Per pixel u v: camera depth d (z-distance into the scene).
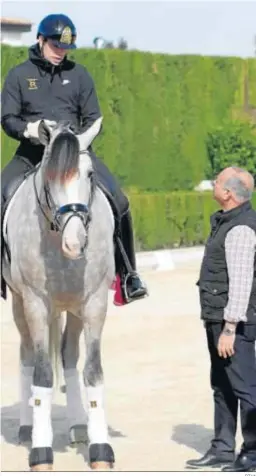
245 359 10.30
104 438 10.79
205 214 36.31
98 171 11.63
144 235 33.91
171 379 15.11
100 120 10.62
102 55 36.66
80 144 10.37
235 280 10.07
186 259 31.86
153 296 23.91
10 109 11.52
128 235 11.90
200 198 36.12
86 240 10.27
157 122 38.88
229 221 10.29
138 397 13.98
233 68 41.50
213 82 40.94
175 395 14.09
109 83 36.94
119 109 37.41
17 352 17.41
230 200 10.32
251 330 10.28
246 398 10.27
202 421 12.73
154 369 15.81
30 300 10.83
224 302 10.31
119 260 11.71
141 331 19.22
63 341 12.16
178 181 39.84
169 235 34.91
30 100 11.52
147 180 38.66
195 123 40.34
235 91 41.66
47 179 10.17
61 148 10.02
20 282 10.91
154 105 38.69
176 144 39.69
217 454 10.66
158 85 38.88
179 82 39.75
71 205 9.91
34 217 10.64
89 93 11.71
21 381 12.12
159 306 22.33
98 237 10.66
